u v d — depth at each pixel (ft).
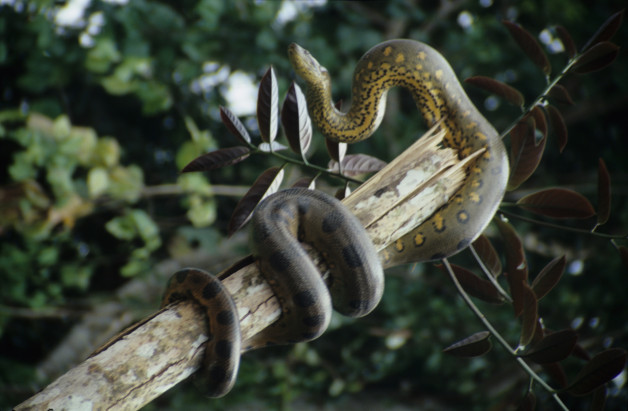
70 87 23.40
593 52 10.80
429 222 10.46
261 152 10.74
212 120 24.14
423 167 10.43
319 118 10.59
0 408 19.92
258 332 10.14
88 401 9.67
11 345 23.47
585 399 21.83
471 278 11.00
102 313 21.16
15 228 19.97
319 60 23.00
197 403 23.63
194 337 9.90
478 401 24.23
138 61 20.18
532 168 10.83
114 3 20.81
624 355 10.55
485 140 10.52
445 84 10.53
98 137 23.93
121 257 23.20
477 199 10.45
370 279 10.11
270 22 22.47
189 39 21.57
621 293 24.32
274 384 24.21
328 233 10.12
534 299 10.68
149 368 9.80
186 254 23.29
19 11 20.98
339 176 10.87
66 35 21.07
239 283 10.04
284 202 10.16
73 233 23.21
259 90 10.63
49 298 21.86
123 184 19.43
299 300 10.02
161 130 24.50
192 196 19.72
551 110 10.94
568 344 10.62
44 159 18.94
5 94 22.59
